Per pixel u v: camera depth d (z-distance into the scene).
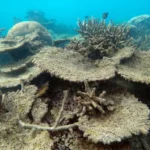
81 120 1.05
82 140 1.03
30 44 2.81
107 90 1.32
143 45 3.05
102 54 1.76
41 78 1.54
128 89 1.38
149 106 1.40
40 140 0.98
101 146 0.99
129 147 0.98
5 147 0.98
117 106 1.17
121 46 1.96
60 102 1.30
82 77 1.25
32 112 1.19
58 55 1.56
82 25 2.29
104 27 2.21
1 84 1.88
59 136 1.07
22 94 1.30
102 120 1.08
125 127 0.98
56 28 7.93
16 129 1.08
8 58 2.89
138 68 1.55
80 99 1.13
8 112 1.18
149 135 1.24
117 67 1.44
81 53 1.80
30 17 8.80
